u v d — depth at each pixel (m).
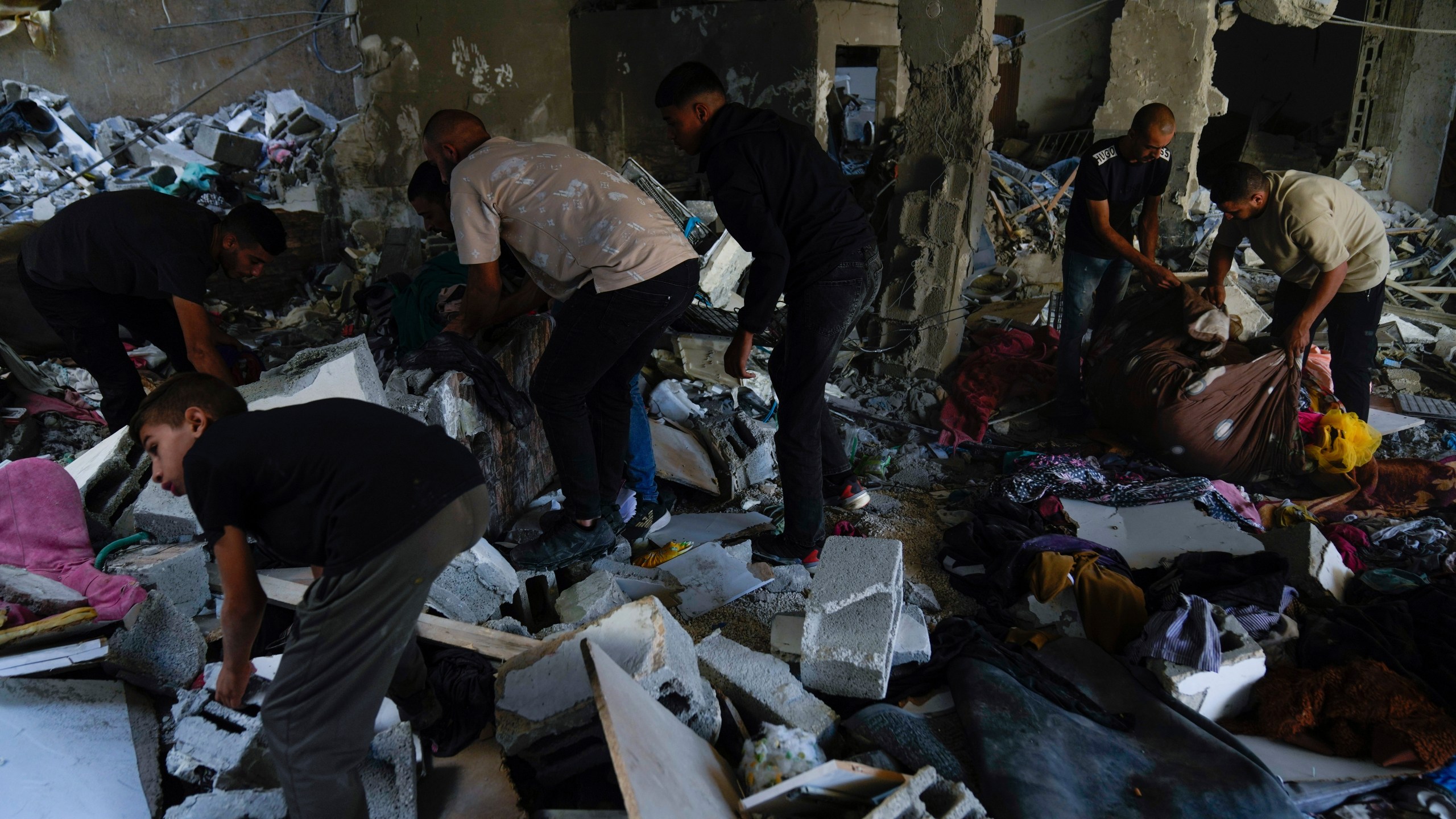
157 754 2.30
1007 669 2.58
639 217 2.69
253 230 3.21
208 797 2.11
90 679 2.43
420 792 2.22
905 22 5.06
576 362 2.76
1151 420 4.07
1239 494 3.72
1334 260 3.83
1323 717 2.45
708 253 5.65
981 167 5.11
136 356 5.12
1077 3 12.05
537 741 2.25
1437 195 8.92
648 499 3.53
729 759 2.34
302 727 1.75
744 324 2.86
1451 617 2.67
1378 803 2.23
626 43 7.78
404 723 2.24
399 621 1.77
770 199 2.84
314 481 1.71
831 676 2.50
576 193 2.67
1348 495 3.83
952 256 5.20
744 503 3.86
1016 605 3.00
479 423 3.17
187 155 9.87
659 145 7.90
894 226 5.38
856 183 7.42
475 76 7.84
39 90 10.51
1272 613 2.74
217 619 2.67
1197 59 6.50
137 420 1.83
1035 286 7.23
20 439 4.15
